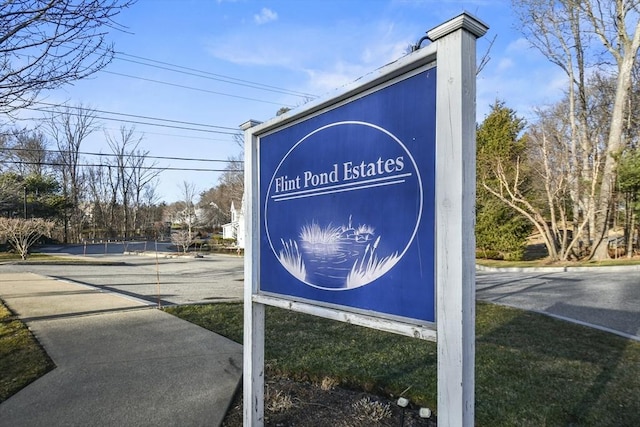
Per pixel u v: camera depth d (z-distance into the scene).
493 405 2.91
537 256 18.30
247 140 2.86
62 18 3.48
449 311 1.49
